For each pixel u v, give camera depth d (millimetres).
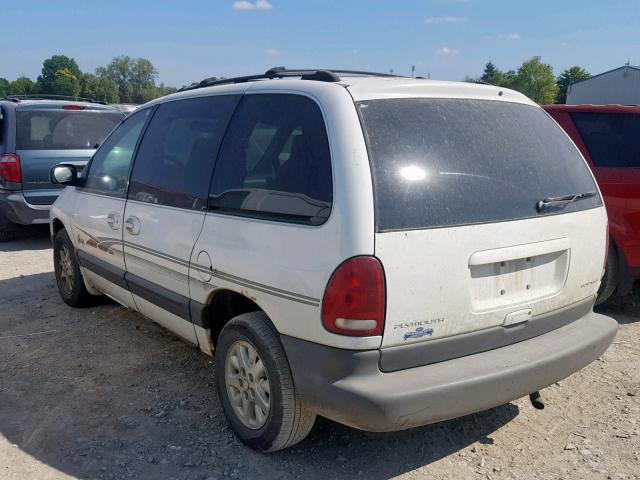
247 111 3424
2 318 5391
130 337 4914
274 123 3197
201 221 3451
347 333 2629
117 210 4355
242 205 3205
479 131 3119
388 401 2588
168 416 3680
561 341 3170
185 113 3963
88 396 3938
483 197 2928
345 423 2760
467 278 2824
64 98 10211
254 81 3562
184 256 3549
